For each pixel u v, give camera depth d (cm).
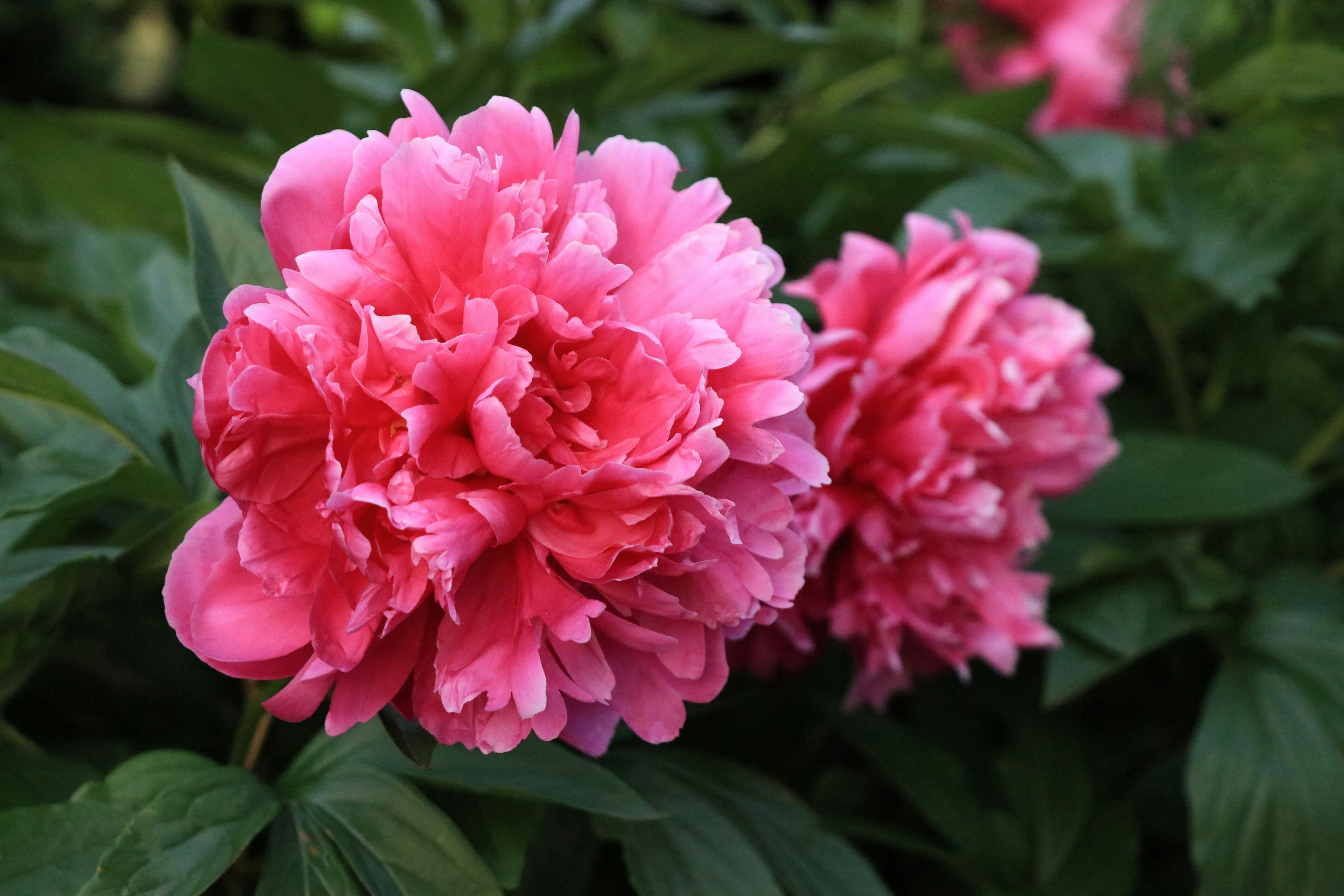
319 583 65
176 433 75
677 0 131
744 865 73
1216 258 89
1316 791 79
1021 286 79
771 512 68
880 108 88
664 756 77
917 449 77
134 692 81
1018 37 106
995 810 84
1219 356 94
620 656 68
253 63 89
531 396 66
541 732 66
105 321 88
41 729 80
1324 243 90
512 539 67
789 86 121
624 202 69
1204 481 85
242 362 65
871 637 79
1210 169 91
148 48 188
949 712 88
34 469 75
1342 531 91
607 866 81
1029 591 79
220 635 66
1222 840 79
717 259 68
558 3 97
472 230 66
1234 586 84
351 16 120
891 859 87
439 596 65
